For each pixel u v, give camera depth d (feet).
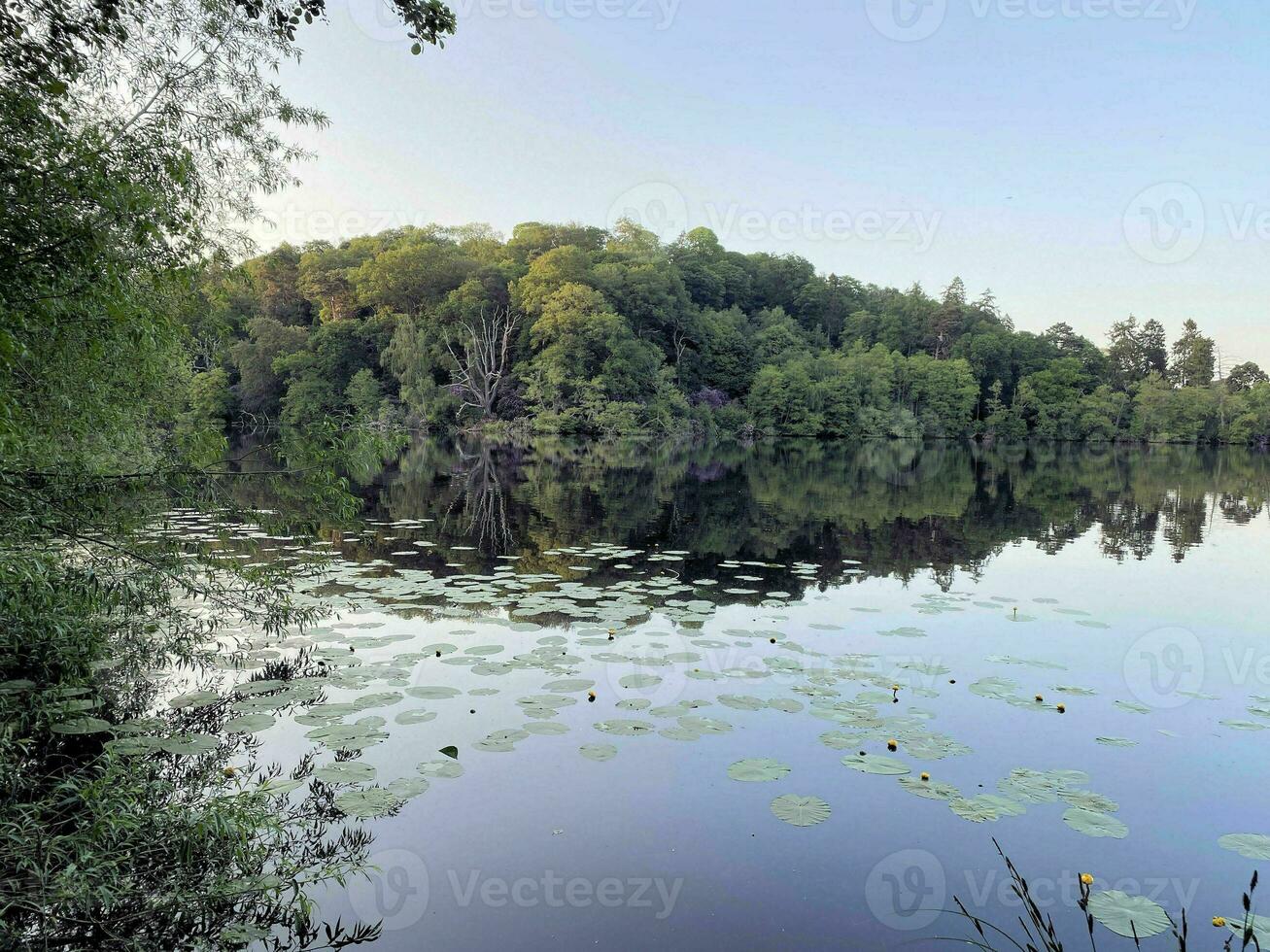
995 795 14.07
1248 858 12.24
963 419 207.72
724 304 238.89
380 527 44.62
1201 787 14.58
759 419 184.55
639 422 162.81
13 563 14.15
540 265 171.32
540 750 15.49
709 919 10.58
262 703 17.28
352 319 172.45
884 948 10.01
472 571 32.55
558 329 163.32
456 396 162.20
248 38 18.85
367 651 21.34
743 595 29.30
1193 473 102.99
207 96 19.39
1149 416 204.44
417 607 26.22
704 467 96.22
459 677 19.33
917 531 46.75
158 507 17.53
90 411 18.51
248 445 97.86
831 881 11.51
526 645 22.12
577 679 19.38
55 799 12.53
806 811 13.37
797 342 209.46
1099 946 10.09
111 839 10.93
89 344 16.10
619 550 38.55
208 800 11.87
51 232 11.89
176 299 22.89
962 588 31.68
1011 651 22.88
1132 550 41.63
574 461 102.42
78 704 15.97
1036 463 119.96
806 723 17.12
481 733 16.14
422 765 14.74
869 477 86.38
